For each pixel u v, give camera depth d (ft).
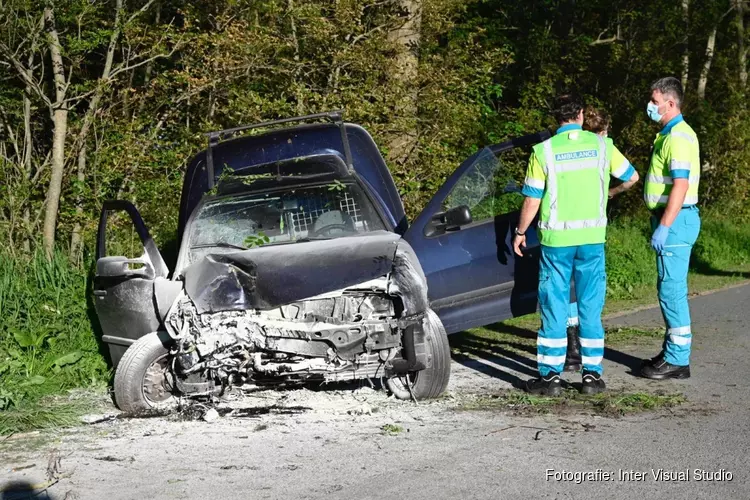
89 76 41.01
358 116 39.32
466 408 21.86
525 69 68.13
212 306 20.75
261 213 25.53
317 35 39.32
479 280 25.43
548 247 23.15
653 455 17.98
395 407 22.02
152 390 21.94
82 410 22.30
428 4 42.45
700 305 40.81
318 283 20.89
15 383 24.09
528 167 23.45
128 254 37.32
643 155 70.08
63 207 38.47
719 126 83.71
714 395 23.02
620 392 23.35
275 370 21.03
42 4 35.09
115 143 38.58
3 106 38.19
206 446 19.07
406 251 22.13
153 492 16.28
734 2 91.50
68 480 17.08
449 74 42.37
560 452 18.21
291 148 27.89
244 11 40.01
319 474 17.07
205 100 41.63
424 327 21.80
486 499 15.65
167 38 39.09
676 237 24.82
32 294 29.43
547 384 23.18
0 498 16.24
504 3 72.59
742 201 82.64
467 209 24.17
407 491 16.07
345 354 20.93
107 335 24.23
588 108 26.55
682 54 79.77
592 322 23.12
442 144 43.14
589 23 73.67
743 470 17.06
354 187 26.40
